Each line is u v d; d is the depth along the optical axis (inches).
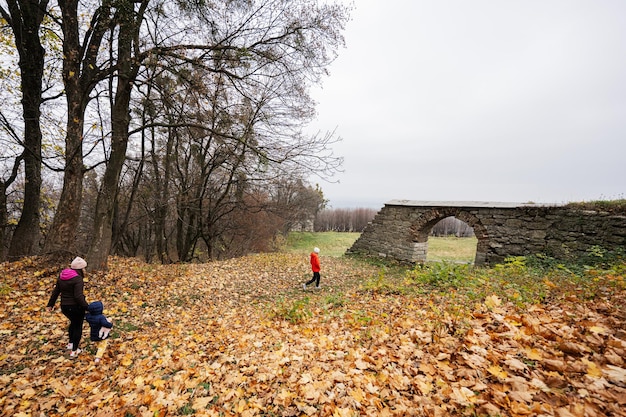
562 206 364.8
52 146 438.9
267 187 626.8
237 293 344.2
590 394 87.2
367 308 239.8
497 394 97.1
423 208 509.7
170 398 132.0
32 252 417.1
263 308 290.4
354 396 117.3
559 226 361.7
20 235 407.2
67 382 151.5
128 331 221.9
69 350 183.9
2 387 143.0
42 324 210.2
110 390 145.9
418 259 527.8
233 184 708.7
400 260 538.9
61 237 311.4
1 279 268.5
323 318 228.8
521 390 96.4
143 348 194.7
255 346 187.2
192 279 372.8
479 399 97.3
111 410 126.2
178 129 486.3
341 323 211.8
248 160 534.0
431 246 866.1
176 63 306.3
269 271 461.4
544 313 155.3
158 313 263.1
